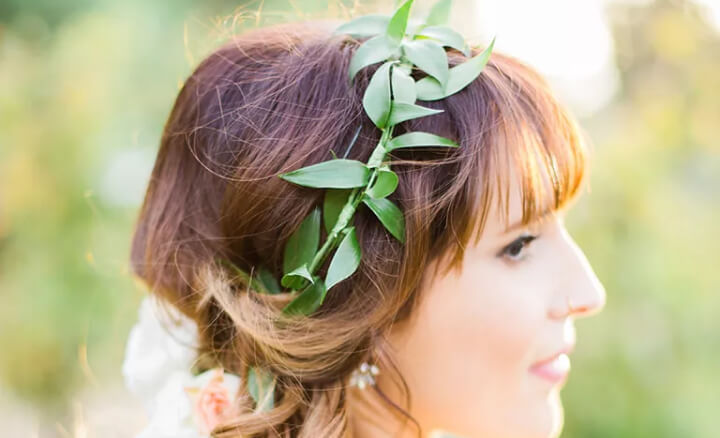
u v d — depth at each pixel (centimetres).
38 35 203
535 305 73
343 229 69
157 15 196
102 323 187
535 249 76
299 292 71
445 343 73
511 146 70
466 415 75
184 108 82
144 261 85
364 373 74
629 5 183
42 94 197
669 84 182
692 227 170
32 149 193
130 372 84
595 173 173
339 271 67
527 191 71
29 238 193
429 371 74
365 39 76
